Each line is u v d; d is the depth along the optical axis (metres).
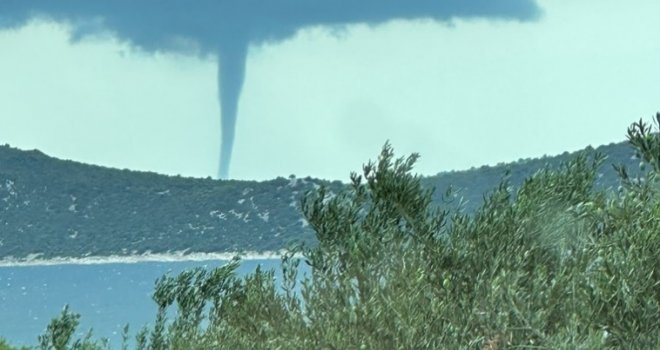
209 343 52.91
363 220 46.16
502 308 36.25
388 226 44.47
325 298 45.03
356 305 41.94
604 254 35.81
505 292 36.47
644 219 36.41
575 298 35.41
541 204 40.69
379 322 39.91
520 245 40.16
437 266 41.31
